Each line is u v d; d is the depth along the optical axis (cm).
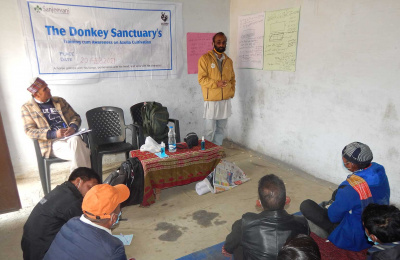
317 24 324
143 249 228
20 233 251
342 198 186
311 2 326
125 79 409
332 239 206
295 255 102
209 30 460
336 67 311
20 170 366
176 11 424
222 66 402
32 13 335
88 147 333
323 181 345
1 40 327
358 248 197
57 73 362
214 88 398
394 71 260
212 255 219
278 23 375
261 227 135
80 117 378
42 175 309
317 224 224
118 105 411
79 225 128
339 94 312
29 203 304
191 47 451
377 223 133
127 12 388
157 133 365
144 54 414
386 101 270
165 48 428
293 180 353
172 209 290
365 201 179
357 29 284
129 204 286
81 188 168
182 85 458
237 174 351
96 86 391
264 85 418
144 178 282
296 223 136
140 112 405
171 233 250
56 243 128
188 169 309
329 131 331
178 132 390
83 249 122
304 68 349
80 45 368
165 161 290
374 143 286
